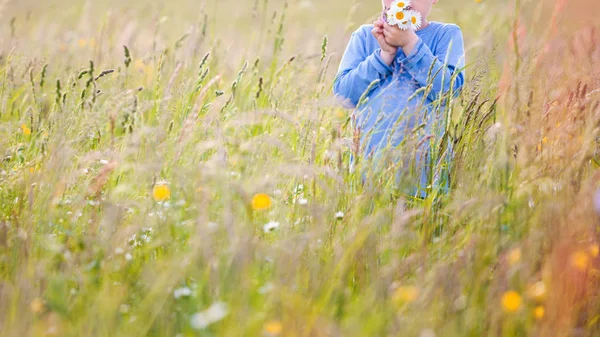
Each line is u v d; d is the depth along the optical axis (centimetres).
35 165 391
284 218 341
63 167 361
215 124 389
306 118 409
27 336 264
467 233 322
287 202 365
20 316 271
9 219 357
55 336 269
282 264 291
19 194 368
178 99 423
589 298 305
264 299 281
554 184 330
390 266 298
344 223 332
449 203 354
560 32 398
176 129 402
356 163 359
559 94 386
